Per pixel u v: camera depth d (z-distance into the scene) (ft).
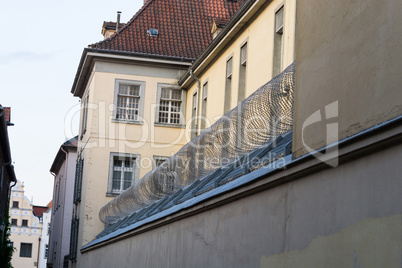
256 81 66.13
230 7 105.40
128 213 69.21
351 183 19.22
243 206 28.53
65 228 142.41
